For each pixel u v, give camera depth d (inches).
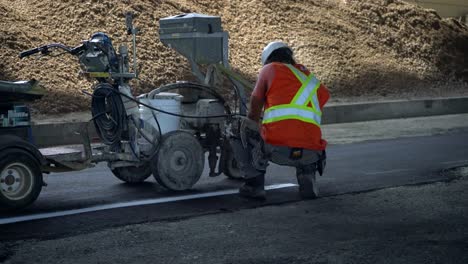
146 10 670.5
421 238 242.8
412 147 467.5
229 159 339.3
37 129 459.2
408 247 231.9
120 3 661.3
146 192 315.9
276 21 775.7
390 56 816.9
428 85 785.6
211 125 328.5
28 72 546.3
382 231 251.4
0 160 264.1
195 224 258.1
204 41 321.7
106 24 631.2
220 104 330.6
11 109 282.8
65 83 555.5
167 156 306.7
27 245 230.4
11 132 282.4
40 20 612.1
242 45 708.7
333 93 694.5
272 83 284.5
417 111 676.7
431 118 666.2
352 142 497.7
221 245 232.4
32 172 273.6
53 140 468.1
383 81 750.5
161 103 313.0
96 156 301.7
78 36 607.8
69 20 621.6
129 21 311.7
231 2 772.6
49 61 568.4
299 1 842.2
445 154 434.0
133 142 305.6
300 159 288.2
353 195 310.7
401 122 629.6
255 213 276.1
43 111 513.0
